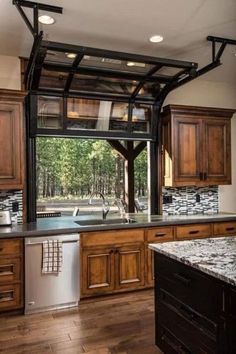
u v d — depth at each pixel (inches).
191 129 166.4
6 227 133.5
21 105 135.1
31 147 146.9
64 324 116.0
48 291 127.4
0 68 141.4
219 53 129.0
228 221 163.3
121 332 109.6
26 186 146.8
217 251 84.0
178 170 163.0
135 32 120.1
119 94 155.4
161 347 91.0
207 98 185.2
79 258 133.0
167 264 87.2
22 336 107.3
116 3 98.7
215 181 171.5
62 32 119.2
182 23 113.0
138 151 179.8
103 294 137.8
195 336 74.8
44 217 163.5
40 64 124.8
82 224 151.1
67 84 142.3
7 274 122.5
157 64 127.3
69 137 151.5
